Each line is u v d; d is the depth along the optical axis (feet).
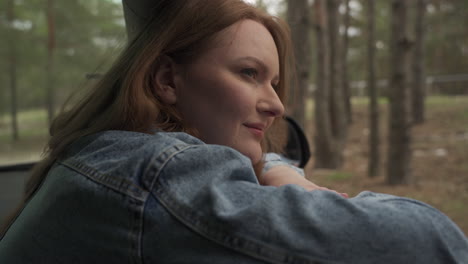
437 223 1.73
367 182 23.49
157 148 2.02
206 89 2.49
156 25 2.59
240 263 1.66
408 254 1.62
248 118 2.49
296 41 18.24
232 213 1.72
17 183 6.34
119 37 3.30
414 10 45.16
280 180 3.17
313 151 33.86
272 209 1.71
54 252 2.22
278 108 2.54
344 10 51.80
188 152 1.97
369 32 27.86
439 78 72.02
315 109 30.32
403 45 21.34
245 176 1.97
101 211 2.04
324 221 1.65
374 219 1.66
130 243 1.90
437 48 74.43
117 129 2.50
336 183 23.27
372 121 26.03
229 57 2.47
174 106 2.59
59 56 40.70
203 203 1.78
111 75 2.75
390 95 22.22
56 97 40.32
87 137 2.51
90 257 2.08
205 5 2.52
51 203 2.30
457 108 49.75
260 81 2.56
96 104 2.71
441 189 20.01
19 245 2.43
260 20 2.69
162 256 1.81
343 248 1.61
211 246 1.71
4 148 7.84
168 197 1.86
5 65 42.73
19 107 44.11
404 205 1.78
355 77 83.46
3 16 42.19
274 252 1.63
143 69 2.48
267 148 3.89
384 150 37.24
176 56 2.56
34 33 44.65
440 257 1.66
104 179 2.08
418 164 27.81
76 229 2.13
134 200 1.92
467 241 1.75
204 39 2.48
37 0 42.09
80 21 40.42
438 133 39.63
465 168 24.95
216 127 2.50
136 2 2.69
